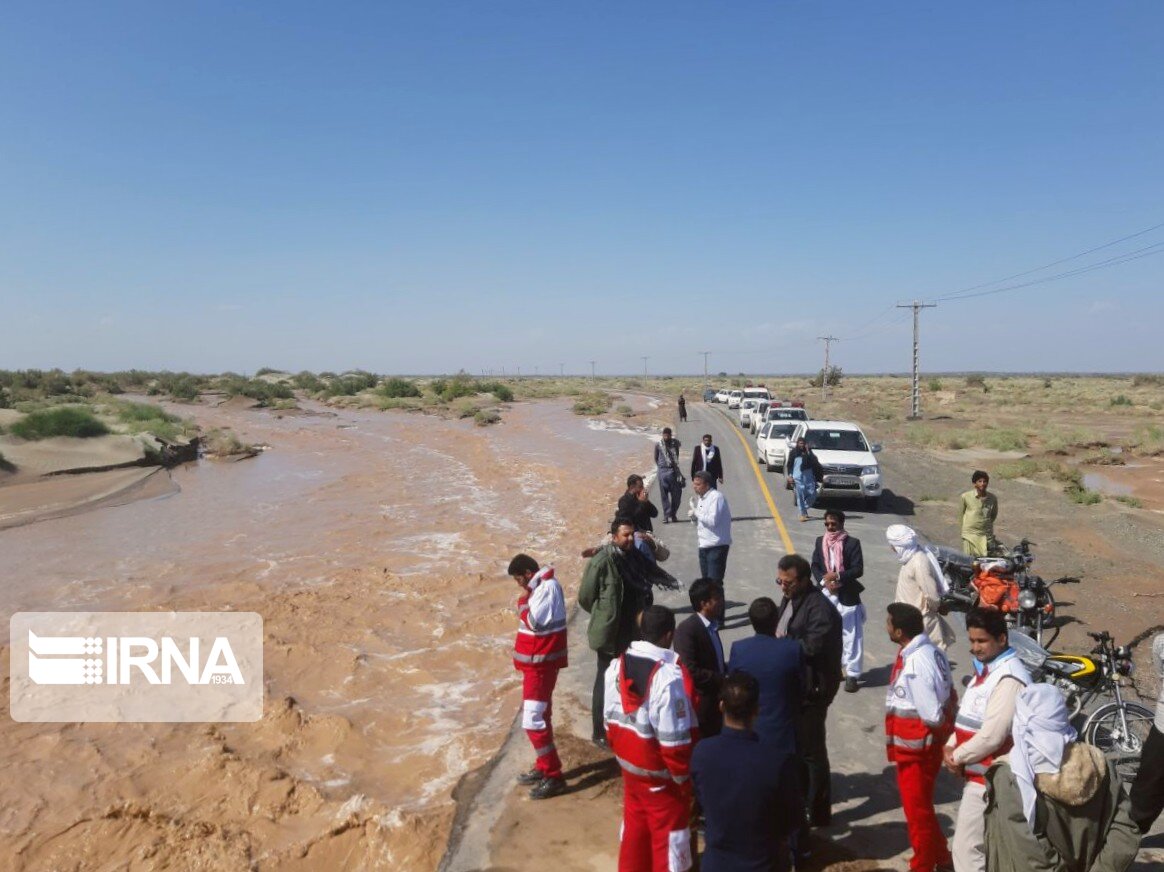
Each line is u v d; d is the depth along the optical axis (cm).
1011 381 14012
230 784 697
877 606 1101
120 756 777
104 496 2455
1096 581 1238
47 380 7981
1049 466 2491
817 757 549
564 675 876
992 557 929
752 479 2367
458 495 2344
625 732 448
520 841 555
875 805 597
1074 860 408
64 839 626
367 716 838
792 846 507
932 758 484
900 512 1859
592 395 8050
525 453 3412
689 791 449
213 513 2156
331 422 5678
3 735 834
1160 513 1878
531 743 655
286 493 2491
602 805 604
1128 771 597
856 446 2022
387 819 601
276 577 1439
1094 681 635
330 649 1042
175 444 3462
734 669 485
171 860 584
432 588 1322
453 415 6100
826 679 544
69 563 1608
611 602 657
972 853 451
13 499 2402
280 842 610
